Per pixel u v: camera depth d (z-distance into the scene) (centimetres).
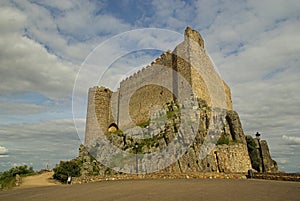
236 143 3631
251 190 1335
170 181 2002
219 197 1127
